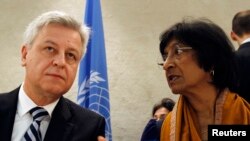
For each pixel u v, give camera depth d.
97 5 2.91
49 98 1.21
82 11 3.54
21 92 1.25
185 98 1.25
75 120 1.25
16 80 3.43
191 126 1.18
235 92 1.25
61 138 1.19
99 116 1.30
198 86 1.17
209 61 1.15
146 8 3.58
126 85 3.48
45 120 1.22
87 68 2.85
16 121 1.21
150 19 3.56
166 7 3.58
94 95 2.79
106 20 3.54
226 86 1.21
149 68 3.50
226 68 1.19
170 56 1.18
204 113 1.21
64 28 1.21
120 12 3.56
